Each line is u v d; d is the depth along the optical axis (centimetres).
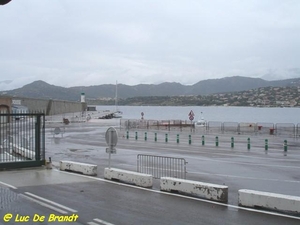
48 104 9112
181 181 1184
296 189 1316
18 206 1004
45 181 1380
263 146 2920
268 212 966
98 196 1137
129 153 2416
